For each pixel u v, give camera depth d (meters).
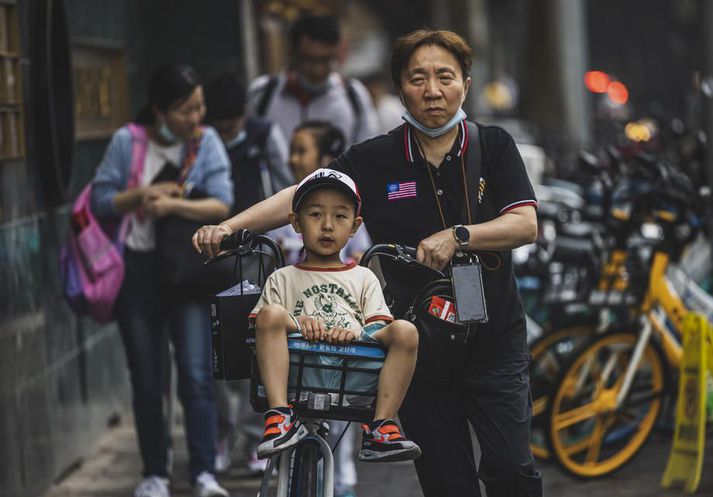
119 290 13.52
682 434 14.09
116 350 18.42
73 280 13.47
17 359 13.43
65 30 15.40
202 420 13.52
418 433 9.14
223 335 8.35
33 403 13.98
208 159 13.62
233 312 8.38
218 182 13.62
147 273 13.60
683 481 14.40
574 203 22.31
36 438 14.05
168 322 13.94
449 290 8.95
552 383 14.37
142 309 13.62
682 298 15.93
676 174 15.16
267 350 7.88
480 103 55.38
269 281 8.29
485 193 9.05
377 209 9.11
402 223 9.06
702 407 13.79
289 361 7.95
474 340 9.11
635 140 21.75
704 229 15.05
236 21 22.67
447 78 8.85
